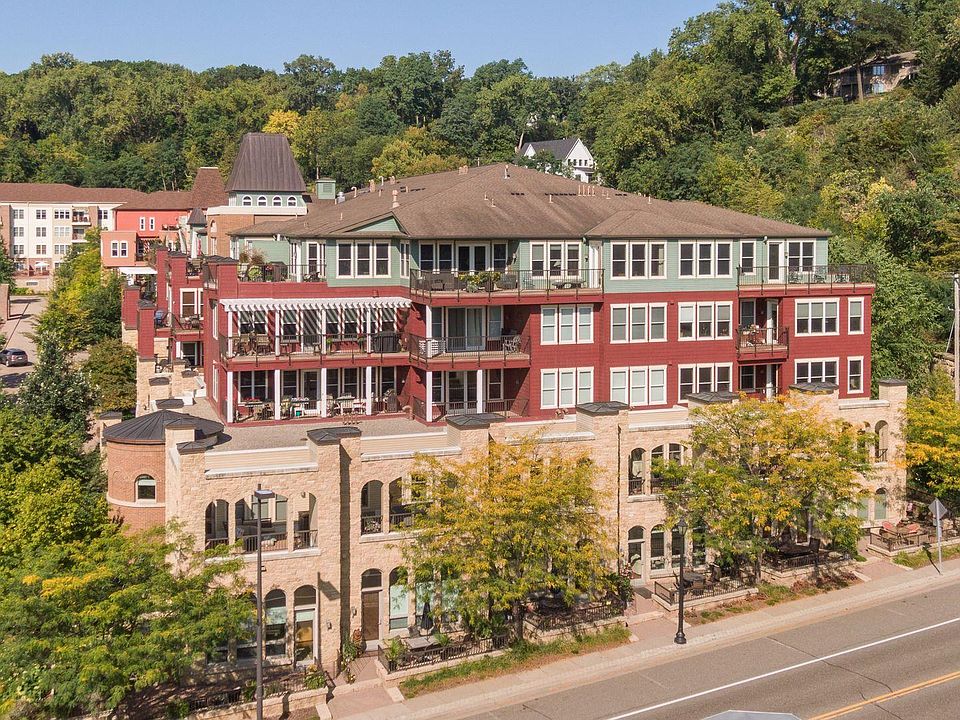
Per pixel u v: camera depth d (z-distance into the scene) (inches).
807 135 4530.0
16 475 1900.8
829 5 5265.8
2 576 1398.9
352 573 1589.6
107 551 1396.4
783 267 2393.0
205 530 1535.4
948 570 1915.6
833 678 1485.0
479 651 1568.7
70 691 1244.5
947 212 3334.2
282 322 2153.1
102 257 5103.3
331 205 3228.3
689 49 5743.1
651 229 2234.3
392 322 2217.0
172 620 1328.7
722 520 1728.6
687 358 2268.7
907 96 4911.4
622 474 1800.0
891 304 2790.4
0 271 6097.4
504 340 2151.8
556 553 1551.4
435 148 6505.9
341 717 1401.3
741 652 1592.0
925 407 2122.3
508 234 2181.3
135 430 1850.4
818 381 2406.5
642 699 1439.5
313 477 1524.4
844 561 1913.1
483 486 1568.7
